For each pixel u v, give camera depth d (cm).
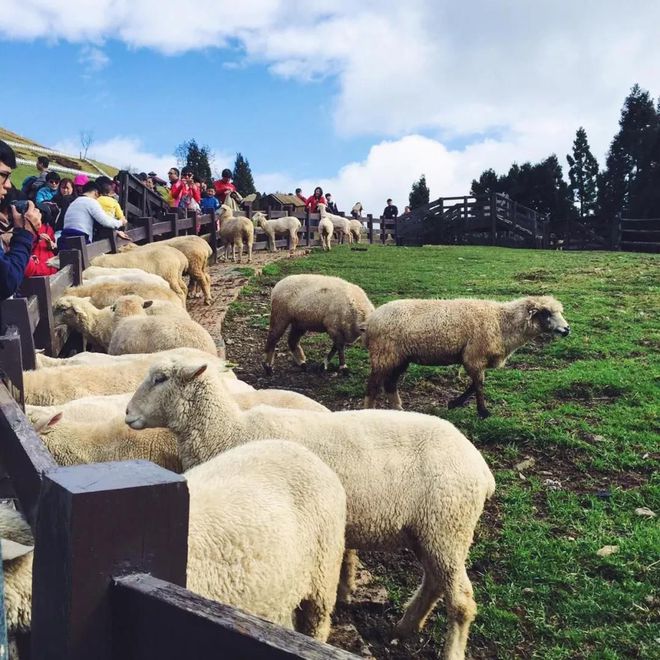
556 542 477
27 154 3894
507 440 644
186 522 153
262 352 979
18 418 249
